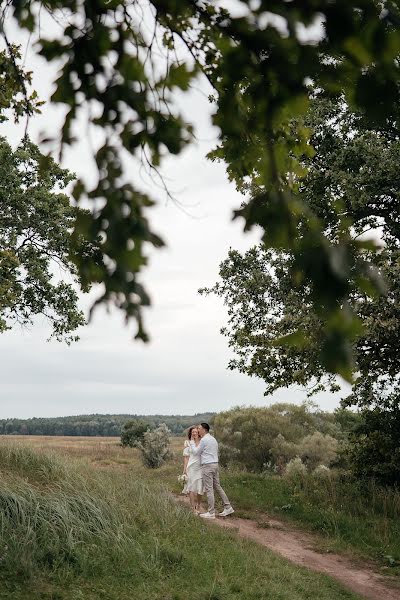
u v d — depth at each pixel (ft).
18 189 61.87
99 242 5.90
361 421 56.75
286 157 7.64
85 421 308.19
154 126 6.82
